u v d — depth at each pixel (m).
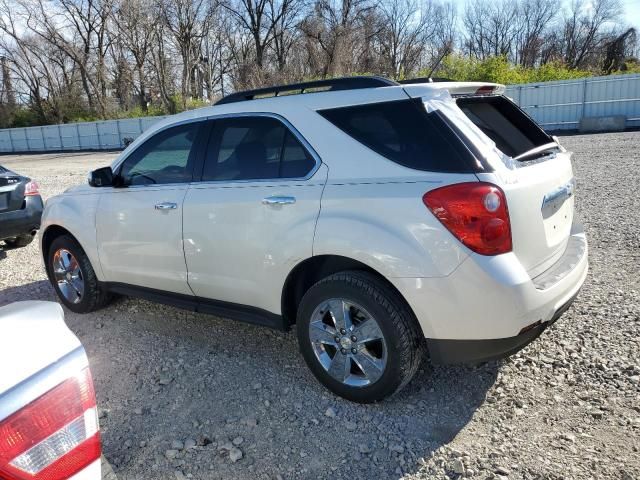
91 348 4.18
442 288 2.75
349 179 3.06
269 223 3.32
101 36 50.53
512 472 2.57
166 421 3.15
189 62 46.56
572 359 3.54
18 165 27.33
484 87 3.32
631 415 2.93
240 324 4.49
